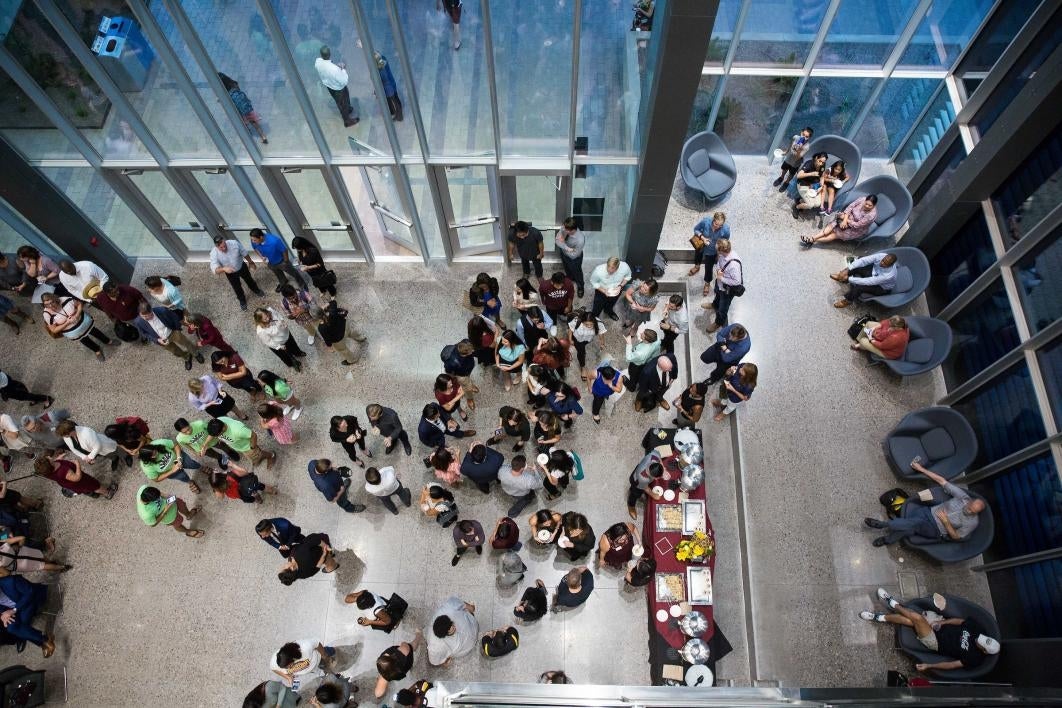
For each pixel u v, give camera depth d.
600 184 10.55
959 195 9.64
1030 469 8.52
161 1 8.05
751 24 10.32
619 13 8.23
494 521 9.48
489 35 7.89
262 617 8.94
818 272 11.33
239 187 10.43
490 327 9.47
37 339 11.12
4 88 8.75
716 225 10.33
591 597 8.97
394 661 7.20
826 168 11.61
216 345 9.68
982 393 9.48
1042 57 8.98
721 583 9.20
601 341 10.89
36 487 9.88
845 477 9.63
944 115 10.86
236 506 9.68
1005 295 9.16
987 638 7.88
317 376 10.68
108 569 9.29
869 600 8.88
